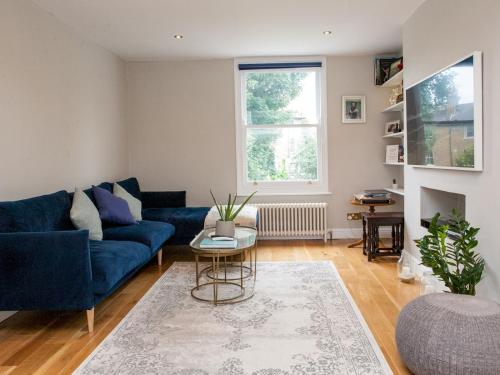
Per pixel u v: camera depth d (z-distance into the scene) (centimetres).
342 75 529
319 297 315
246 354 226
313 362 216
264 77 540
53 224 304
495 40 238
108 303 315
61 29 378
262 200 539
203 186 543
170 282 363
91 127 437
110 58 489
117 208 389
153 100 538
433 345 185
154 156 544
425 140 336
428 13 339
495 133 239
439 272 255
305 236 536
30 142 328
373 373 205
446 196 363
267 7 354
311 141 542
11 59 305
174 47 474
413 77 377
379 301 306
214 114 536
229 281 361
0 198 293
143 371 210
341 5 354
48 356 230
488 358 175
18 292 255
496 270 242
